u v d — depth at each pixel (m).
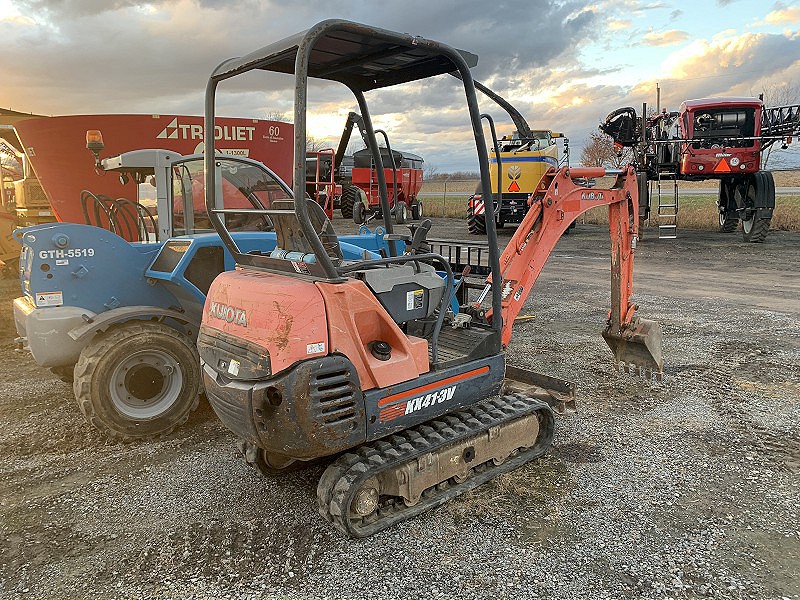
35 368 6.53
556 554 3.15
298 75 2.81
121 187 11.42
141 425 4.65
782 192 32.78
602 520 3.45
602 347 6.98
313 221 3.38
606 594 2.84
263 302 3.16
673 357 6.44
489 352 3.88
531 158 17.09
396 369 3.34
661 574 2.98
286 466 4.12
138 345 4.62
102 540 3.37
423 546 3.24
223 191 5.93
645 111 16.42
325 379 3.06
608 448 4.36
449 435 3.58
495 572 3.02
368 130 4.27
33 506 3.74
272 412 3.07
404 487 3.41
